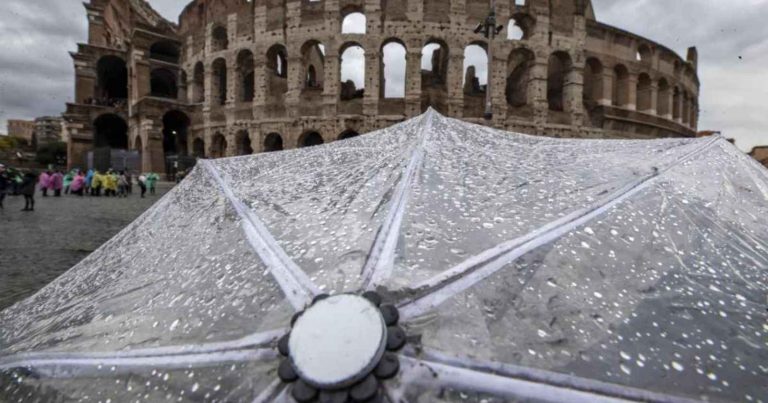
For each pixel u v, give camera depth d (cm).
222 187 264
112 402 105
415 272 117
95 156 3319
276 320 108
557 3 2909
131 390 107
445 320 102
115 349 123
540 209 164
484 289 113
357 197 183
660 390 92
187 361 108
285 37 2930
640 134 3164
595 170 219
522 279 119
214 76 3281
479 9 2820
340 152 311
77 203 1925
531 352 97
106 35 4428
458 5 2791
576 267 128
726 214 184
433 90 2891
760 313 121
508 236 140
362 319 91
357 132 2831
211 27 3241
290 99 2909
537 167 223
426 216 152
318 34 2858
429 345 94
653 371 97
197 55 3422
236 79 3128
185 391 100
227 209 211
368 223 150
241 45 3080
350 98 3294
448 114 2786
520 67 3216
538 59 2852
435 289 110
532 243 135
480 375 89
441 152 239
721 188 210
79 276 213
